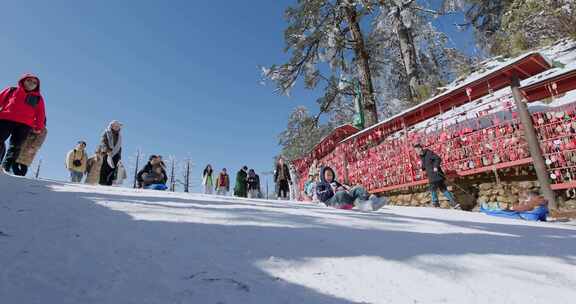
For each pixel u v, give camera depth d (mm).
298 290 1180
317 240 1960
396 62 21219
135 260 1307
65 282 1027
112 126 6707
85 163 7902
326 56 17922
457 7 17016
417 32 17891
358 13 17250
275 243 1797
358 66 18250
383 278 1405
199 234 1826
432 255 1819
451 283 1408
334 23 18047
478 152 7945
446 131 8805
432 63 18891
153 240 1610
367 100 17297
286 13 18234
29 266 1110
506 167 7340
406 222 3113
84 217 1921
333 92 19266
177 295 1031
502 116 8078
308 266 1466
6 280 979
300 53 18312
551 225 4289
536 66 7281
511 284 1446
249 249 1635
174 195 4074
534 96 7672
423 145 9391
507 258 1884
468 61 17797
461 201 8289
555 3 11938
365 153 11656
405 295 1239
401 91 21109
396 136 10883
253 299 1062
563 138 6430
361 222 2834
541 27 12844
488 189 7738
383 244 2014
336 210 4043
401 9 16750
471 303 1206
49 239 1431
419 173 9320
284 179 12648
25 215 1785
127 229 1761
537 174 6547
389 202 10508
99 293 980
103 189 3842
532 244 2373
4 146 4367
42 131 5145
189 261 1368
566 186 6121
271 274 1320
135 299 968
